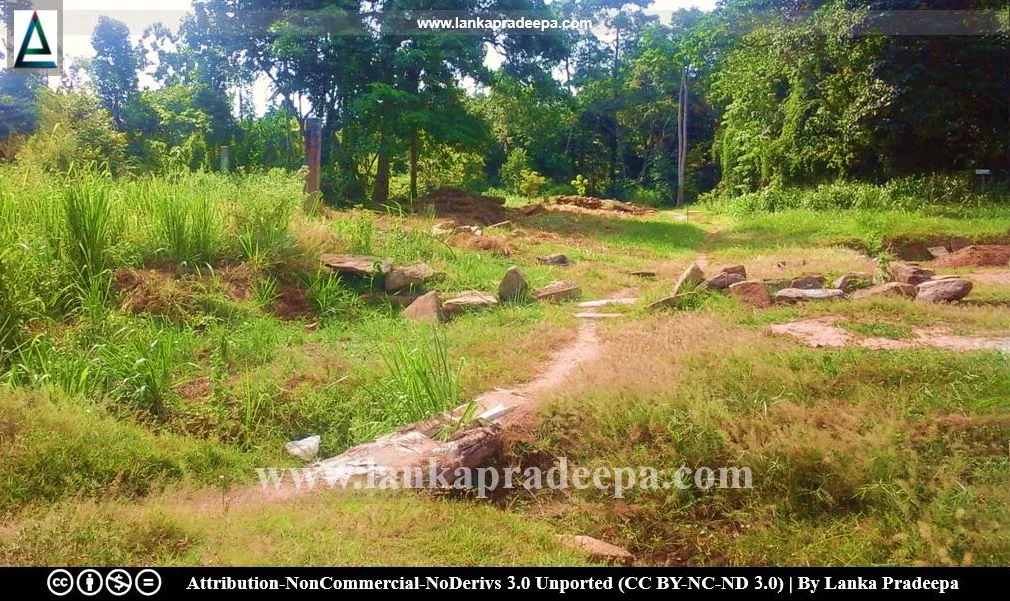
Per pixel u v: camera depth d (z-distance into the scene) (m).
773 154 28.22
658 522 5.39
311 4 26.55
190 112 25.25
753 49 28.23
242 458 5.89
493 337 8.54
